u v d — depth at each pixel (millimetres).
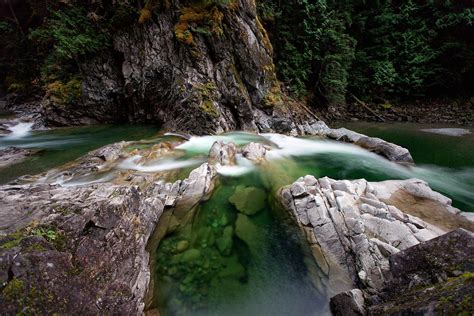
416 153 10953
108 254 3777
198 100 11555
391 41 20016
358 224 4816
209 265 4734
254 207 6285
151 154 8508
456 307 2375
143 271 4277
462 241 3400
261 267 4734
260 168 8109
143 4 13156
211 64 12133
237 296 4230
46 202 4172
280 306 4102
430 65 19297
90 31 14180
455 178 8430
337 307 3848
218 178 7281
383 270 4012
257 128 12766
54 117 14992
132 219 4711
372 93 20562
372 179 8047
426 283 3236
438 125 15828
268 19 16062
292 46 16438
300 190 6047
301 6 16016
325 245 4871
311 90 18141
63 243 3273
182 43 11766
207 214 5977
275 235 5402
